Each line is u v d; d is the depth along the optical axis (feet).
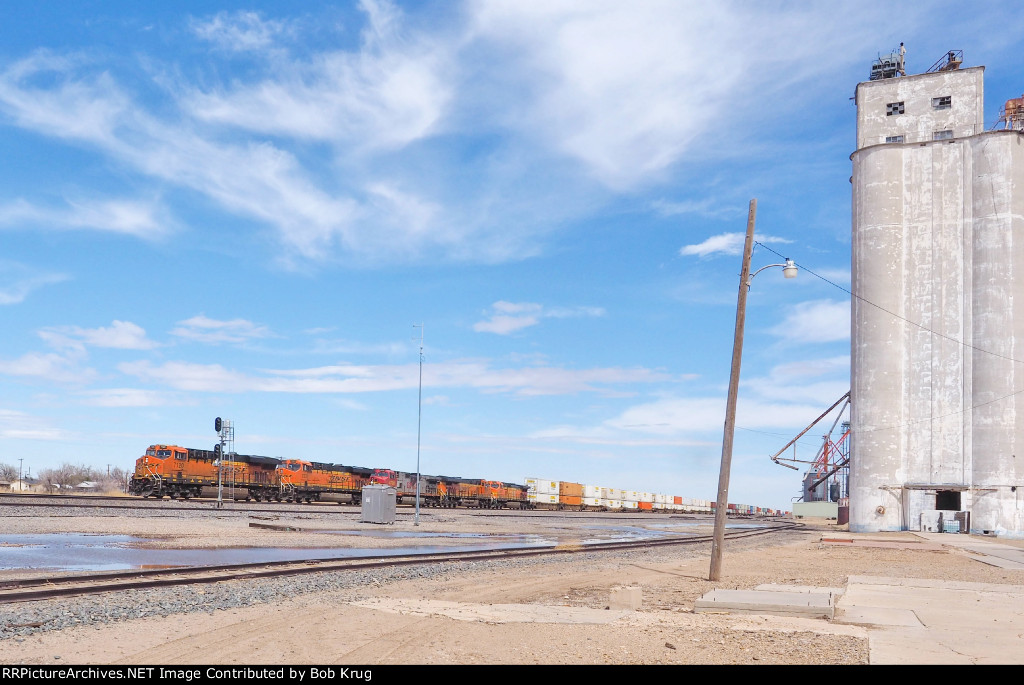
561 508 397.60
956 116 210.79
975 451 196.24
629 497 456.04
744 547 129.08
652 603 51.13
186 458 222.28
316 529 126.41
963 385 200.13
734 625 40.55
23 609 40.81
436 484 319.47
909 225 209.67
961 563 98.84
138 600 44.75
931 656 33.45
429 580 62.03
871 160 213.66
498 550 92.27
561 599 52.13
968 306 201.26
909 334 207.00
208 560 71.67
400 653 32.01
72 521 116.37
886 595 56.95
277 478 255.50
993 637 38.93
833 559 100.27
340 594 50.70
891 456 204.54
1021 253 197.47
